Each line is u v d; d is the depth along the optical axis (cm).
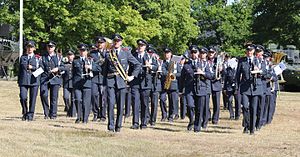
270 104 2233
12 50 5094
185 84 1888
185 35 6525
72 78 2155
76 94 2055
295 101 3544
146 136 1656
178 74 2305
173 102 2331
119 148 1405
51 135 1561
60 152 1327
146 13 6038
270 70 2075
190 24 6488
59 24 4897
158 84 2081
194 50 1875
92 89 2131
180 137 1669
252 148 1483
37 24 4828
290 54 4981
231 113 2484
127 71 1755
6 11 4884
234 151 1434
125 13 5109
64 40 4872
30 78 2047
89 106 2047
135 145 1459
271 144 1562
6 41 5153
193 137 1681
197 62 1870
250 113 1827
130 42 5153
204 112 1942
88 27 4856
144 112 1933
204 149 1455
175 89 2323
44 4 4775
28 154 1279
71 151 1346
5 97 3238
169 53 2252
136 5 5750
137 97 1905
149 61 1938
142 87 1914
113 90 1731
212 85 2220
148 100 1939
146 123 1945
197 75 1859
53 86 2203
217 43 8088
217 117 2241
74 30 4831
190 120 1912
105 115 2175
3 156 1241
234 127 2100
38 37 4884
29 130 1650
